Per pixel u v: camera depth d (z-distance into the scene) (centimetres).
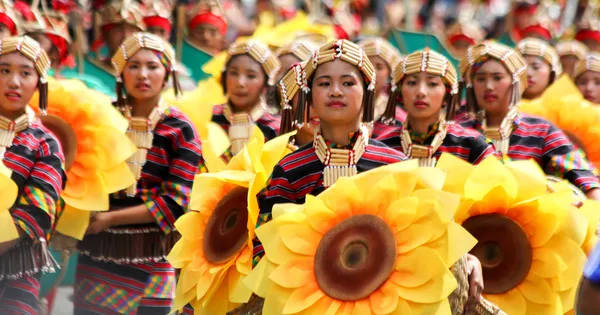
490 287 1529
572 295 1523
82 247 1920
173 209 1891
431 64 1784
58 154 1745
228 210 1552
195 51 2952
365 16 3603
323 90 1429
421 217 1289
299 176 1457
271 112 2255
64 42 2248
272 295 1337
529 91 2408
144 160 1912
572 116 2153
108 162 1841
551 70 2419
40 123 1759
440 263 1262
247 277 1358
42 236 1680
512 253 1528
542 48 2403
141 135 1923
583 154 2073
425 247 1275
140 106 1956
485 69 1959
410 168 1313
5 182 1605
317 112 1441
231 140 2145
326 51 1430
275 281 1327
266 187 1500
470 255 1394
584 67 2580
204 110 2078
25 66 1728
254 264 1447
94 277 1923
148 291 1908
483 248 1535
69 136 1842
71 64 2325
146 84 1939
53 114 1856
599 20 3328
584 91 2583
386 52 2391
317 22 3225
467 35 3203
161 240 1903
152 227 1903
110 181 1845
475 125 1998
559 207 1511
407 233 1291
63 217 1828
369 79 1445
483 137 1783
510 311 1520
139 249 1900
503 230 1529
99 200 1830
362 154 1452
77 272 1945
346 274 1308
